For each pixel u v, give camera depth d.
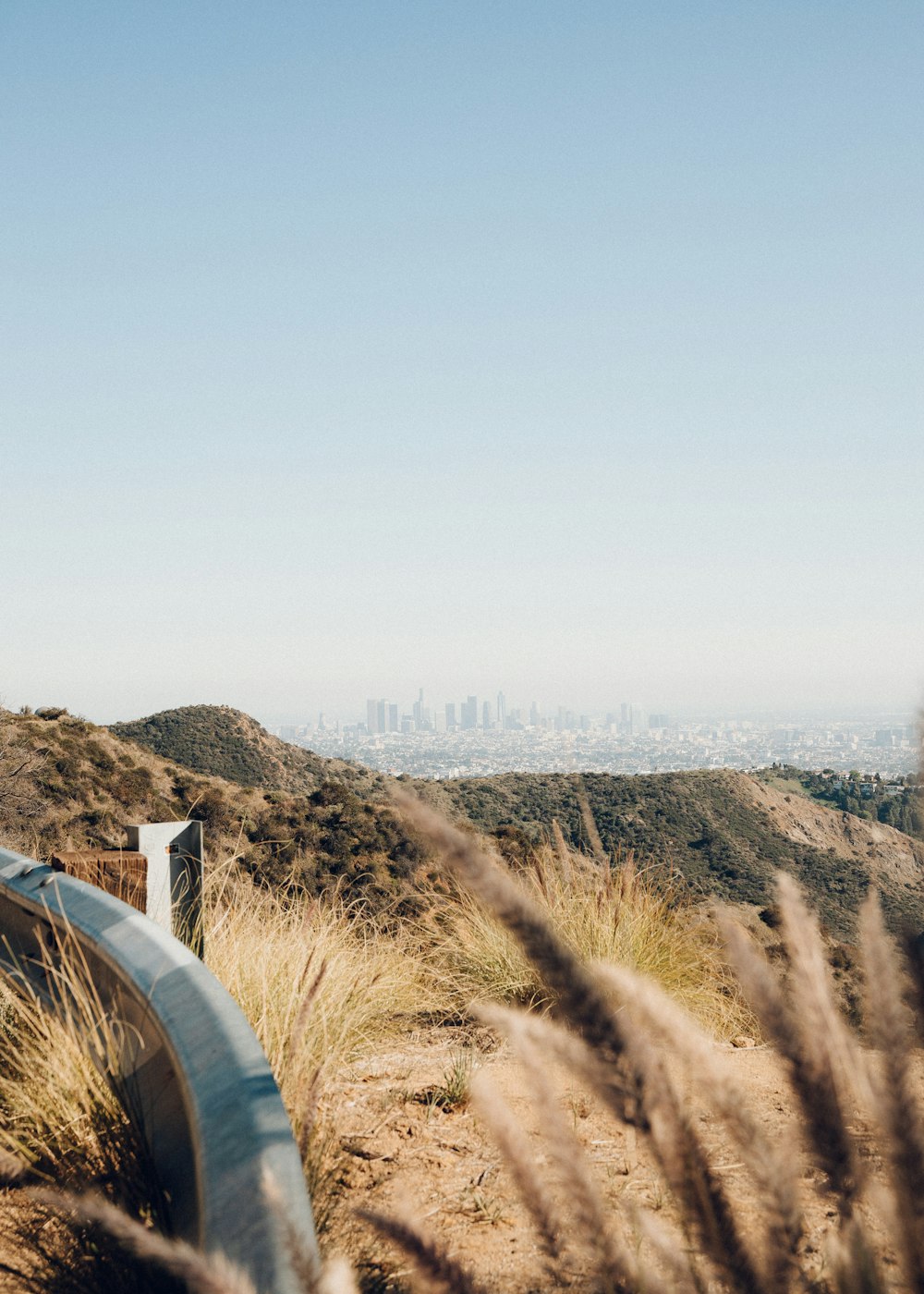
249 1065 2.48
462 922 6.64
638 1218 1.13
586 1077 0.97
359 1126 3.90
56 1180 3.02
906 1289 0.81
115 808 32.88
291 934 5.96
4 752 31.09
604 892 6.91
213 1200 1.98
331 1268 1.03
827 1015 0.93
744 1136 0.99
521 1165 1.15
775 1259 0.97
